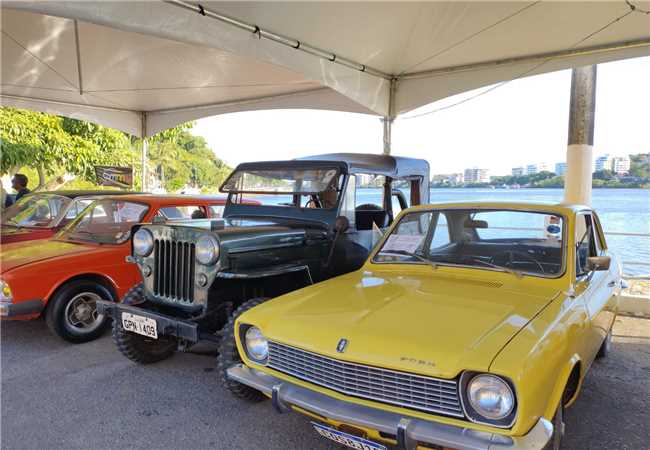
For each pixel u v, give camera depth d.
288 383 2.70
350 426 2.46
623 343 5.26
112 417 3.44
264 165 5.06
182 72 8.08
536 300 2.87
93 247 5.31
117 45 6.80
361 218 4.91
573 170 7.13
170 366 4.38
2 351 4.73
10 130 12.63
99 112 10.65
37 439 3.14
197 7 4.86
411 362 2.25
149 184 18.06
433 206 3.87
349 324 2.61
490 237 3.50
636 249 7.80
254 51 5.71
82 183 14.72
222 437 3.20
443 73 7.54
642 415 3.57
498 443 2.03
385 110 8.05
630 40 6.15
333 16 5.46
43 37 6.51
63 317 4.82
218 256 3.58
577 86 7.02
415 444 2.19
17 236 6.50
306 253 4.27
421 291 3.08
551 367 2.28
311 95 9.38
